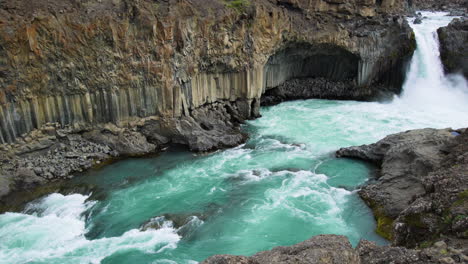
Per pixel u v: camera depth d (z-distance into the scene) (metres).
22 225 26.67
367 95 54.47
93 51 34.69
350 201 28.94
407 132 34.88
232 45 43.19
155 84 37.94
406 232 18.55
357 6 52.34
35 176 31.91
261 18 44.66
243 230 25.70
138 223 26.75
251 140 41.31
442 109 49.75
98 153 36.19
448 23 57.91
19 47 31.14
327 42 50.75
